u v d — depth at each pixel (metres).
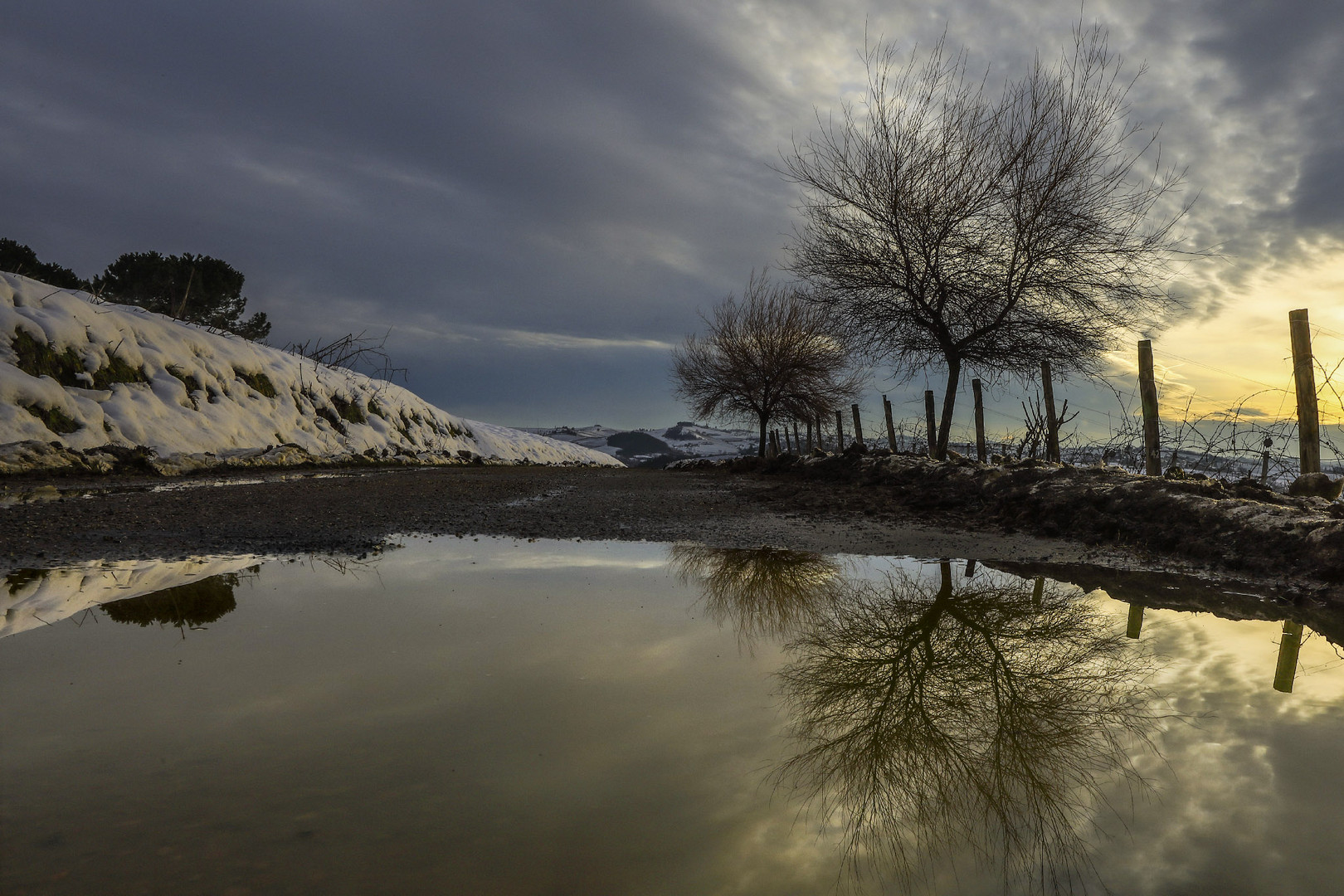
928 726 1.79
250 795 1.37
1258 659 2.42
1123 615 3.04
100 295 14.14
